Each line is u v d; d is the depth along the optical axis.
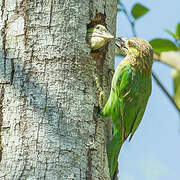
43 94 8.86
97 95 9.81
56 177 8.26
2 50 9.18
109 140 11.05
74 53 9.44
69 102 9.02
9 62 9.08
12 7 9.38
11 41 9.20
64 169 8.39
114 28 11.10
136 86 12.21
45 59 9.12
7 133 8.61
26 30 9.22
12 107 8.77
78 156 8.70
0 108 8.82
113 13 10.99
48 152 8.41
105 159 9.59
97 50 10.33
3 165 8.34
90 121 9.30
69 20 9.55
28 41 9.16
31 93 8.83
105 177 9.35
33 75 8.97
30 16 9.30
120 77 12.01
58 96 8.94
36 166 8.27
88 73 9.60
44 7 9.39
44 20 9.34
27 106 8.73
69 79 9.20
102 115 10.02
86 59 9.63
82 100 9.26
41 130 8.55
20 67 9.02
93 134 9.27
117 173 11.32
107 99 10.73
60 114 8.81
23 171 8.20
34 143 8.44
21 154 8.36
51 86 8.96
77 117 9.02
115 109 11.52
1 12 9.40
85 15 9.87
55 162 8.38
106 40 9.94
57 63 9.16
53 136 8.55
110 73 10.85
